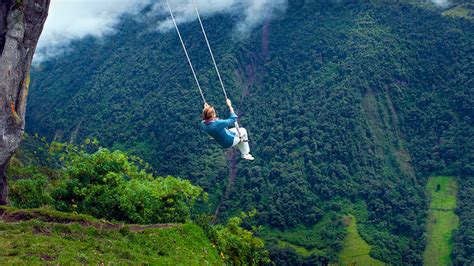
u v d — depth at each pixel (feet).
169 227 55.31
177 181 71.05
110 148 541.34
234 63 647.97
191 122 520.42
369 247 345.92
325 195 407.85
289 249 326.85
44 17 50.42
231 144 35.83
